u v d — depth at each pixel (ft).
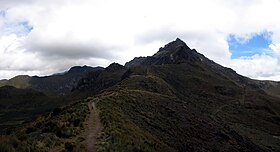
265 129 604.90
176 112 350.02
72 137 119.44
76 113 166.30
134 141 123.95
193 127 325.62
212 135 347.36
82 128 134.62
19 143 88.07
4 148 79.71
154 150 127.24
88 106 202.18
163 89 531.91
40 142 101.24
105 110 187.42
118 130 135.64
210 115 527.81
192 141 271.28
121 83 512.63
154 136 200.64
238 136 426.92
